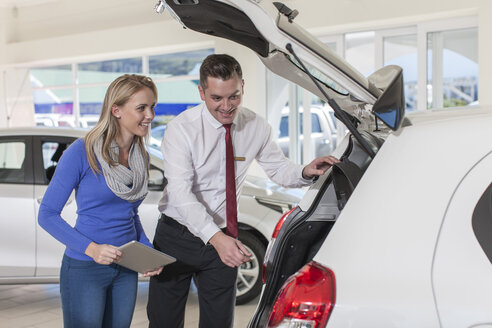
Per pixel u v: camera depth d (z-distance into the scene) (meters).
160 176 4.48
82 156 2.35
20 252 4.54
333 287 1.50
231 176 2.58
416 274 1.46
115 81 2.35
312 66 1.75
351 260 1.53
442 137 1.59
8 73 13.05
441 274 1.45
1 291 5.27
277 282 2.01
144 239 2.65
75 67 12.24
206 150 2.54
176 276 2.67
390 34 8.05
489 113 1.67
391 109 1.57
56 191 2.33
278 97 9.16
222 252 2.34
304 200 2.11
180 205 2.45
